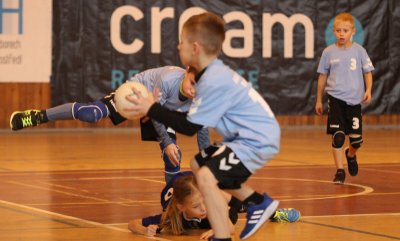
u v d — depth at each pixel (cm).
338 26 1427
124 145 2045
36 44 2425
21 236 834
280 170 1503
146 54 2528
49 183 1294
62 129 2511
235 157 701
